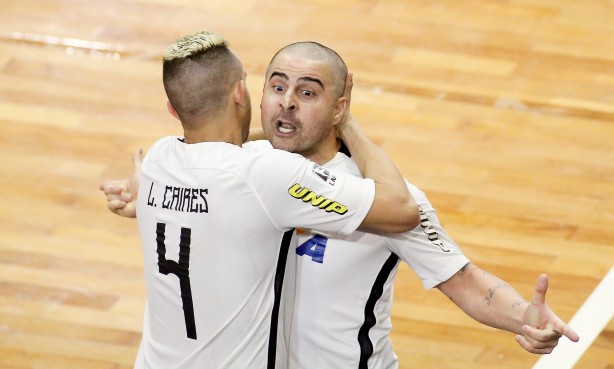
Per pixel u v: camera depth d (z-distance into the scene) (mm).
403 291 12844
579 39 17547
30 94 16312
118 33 17703
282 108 7750
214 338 7723
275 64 7797
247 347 7734
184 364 7855
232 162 7469
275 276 7809
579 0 18547
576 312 12406
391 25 17859
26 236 13648
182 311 7750
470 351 12000
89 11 18203
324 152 8102
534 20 18016
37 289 12844
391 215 7539
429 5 18391
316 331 8078
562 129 15609
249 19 18031
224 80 7574
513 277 12938
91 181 14602
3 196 14305
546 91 16406
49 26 17844
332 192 7445
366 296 8023
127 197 8992
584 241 13500
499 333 12258
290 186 7398
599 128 15625
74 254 13383
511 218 13883
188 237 7562
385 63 16969
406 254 7969
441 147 15227
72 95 16312
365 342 8078
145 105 16156
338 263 7906
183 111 7637
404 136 15430
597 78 16688
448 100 16219
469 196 14258
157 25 17906
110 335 12234
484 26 17844
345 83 7910
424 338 12180
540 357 11891
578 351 11867
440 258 7910
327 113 7805
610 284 12797
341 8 18328
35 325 12336
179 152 7699
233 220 7430
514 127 15641
